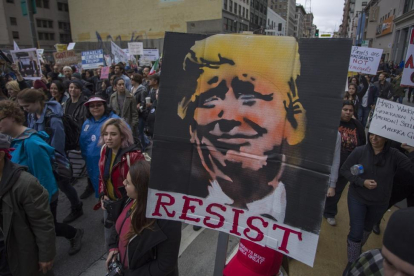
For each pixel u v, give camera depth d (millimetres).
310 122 1104
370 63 7262
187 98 1289
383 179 2568
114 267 1833
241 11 46031
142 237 1645
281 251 1213
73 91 4711
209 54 1244
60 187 3646
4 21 38688
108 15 44250
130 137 2611
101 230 3629
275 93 1161
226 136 1260
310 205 1124
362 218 2688
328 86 1060
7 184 1798
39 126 3445
